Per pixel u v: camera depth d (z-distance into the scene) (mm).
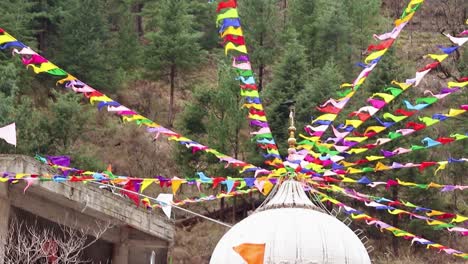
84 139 46844
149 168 47188
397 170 38688
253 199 43344
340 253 15242
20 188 24906
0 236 24328
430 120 14414
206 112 44875
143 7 65812
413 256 38438
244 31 54406
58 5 57312
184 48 53938
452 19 68250
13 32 48938
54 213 26516
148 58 54688
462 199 42719
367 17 59281
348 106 41000
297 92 43125
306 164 16312
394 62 42625
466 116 43594
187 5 57531
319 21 55625
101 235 28375
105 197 27578
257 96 14977
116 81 54188
